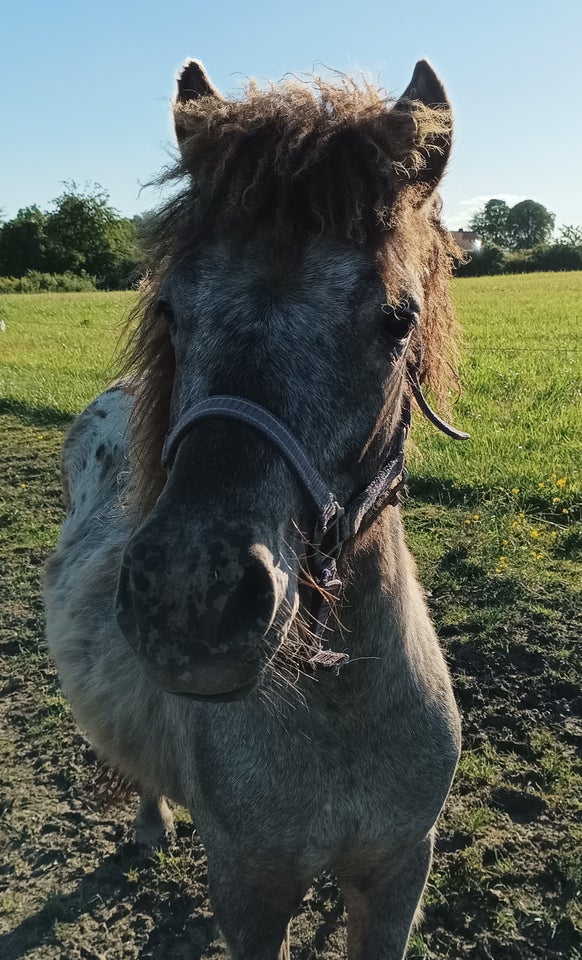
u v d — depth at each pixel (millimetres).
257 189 1442
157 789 2350
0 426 8438
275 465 1316
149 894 2551
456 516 5059
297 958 2307
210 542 1205
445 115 1688
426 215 1753
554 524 4840
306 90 1620
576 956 2232
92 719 2469
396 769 1765
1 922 2477
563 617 3859
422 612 2053
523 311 20422
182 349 1479
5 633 4098
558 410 7555
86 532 2861
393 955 1887
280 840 1747
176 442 1375
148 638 1197
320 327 1406
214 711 1777
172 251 1591
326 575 1490
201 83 1882
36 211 62844
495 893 2434
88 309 26234
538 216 98938
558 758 2957
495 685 3396
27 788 3035
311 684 1665
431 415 1893
